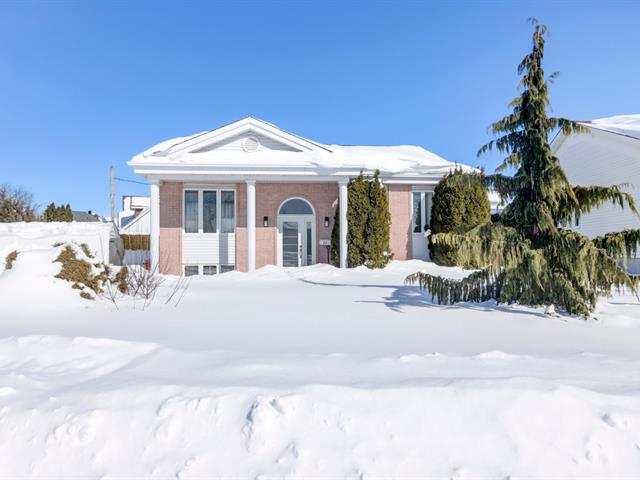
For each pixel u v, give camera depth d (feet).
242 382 9.66
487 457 7.64
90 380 10.31
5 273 21.99
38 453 8.03
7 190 108.58
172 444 8.05
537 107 18.74
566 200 19.42
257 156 46.70
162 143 53.21
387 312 19.31
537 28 18.80
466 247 17.79
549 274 18.54
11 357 11.93
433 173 48.11
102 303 21.53
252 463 7.64
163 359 11.60
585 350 12.91
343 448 7.82
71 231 39.06
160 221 46.88
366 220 43.50
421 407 8.59
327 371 10.47
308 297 24.20
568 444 7.80
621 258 17.85
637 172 48.14
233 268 47.98
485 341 13.97
